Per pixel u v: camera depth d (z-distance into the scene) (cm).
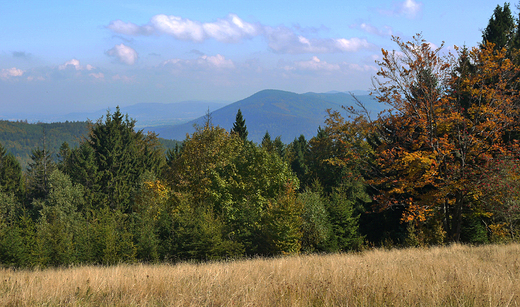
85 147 6075
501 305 460
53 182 5116
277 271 826
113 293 575
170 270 959
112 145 6412
